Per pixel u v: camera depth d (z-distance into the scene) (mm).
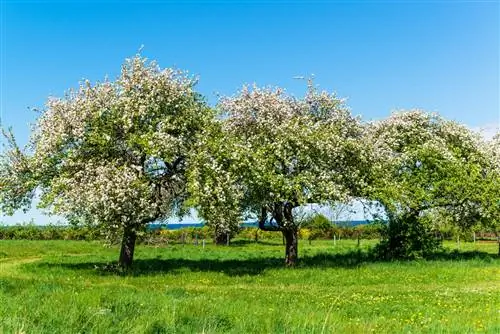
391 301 19328
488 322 13766
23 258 39156
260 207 34156
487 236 71812
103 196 27391
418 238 38000
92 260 36188
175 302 14195
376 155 36969
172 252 46094
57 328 10750
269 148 33219
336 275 28578
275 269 31312
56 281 22547
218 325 12406
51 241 60188
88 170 28875
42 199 29109
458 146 43688
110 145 30125
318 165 34000
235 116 35406
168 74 31953
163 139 29156
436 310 16891
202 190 28953
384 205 37281
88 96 31156
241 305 15578
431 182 39500
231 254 43938
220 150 30375
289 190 31719
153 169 31297
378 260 37375
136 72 31422
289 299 19547
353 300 19734
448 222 41125
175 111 31766
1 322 10320
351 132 37500
